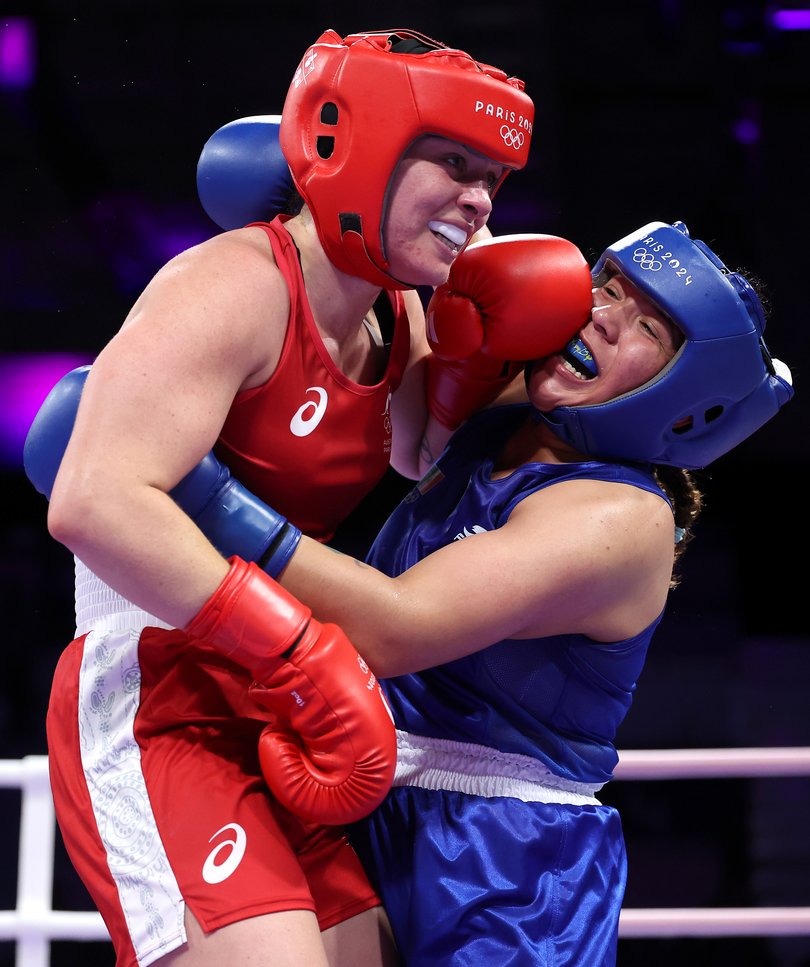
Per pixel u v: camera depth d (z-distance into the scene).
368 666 1.97
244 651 1.83
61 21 7.79
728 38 7.98
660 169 8.15
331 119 2.00
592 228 8.27
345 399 2.08
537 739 2.21
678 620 8.30
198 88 8.04
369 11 7.91
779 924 3.21
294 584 1.92
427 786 2.20
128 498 1.76
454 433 2.47
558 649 2.18
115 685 2.09
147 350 1.81
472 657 2.19
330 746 1.85
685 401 2.12
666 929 3.24
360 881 2.17
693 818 6.04
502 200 8.25
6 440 8.28
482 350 2.24
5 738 7.28
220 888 1.88
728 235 8.18
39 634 8.05
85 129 7.99
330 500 2.17
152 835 1.95
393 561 2.36
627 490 2.14
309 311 2.00
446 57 1.98
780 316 8.04
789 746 7.09
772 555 8.45
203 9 7.87
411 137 1.94
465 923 2.07
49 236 8.06
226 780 2.00
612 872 2.23
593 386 2.17
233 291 1.89
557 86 8.16
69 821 2.07
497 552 1.99
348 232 1.99
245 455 2.05
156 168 8.06
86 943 5.38
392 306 2.27
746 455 8.27
